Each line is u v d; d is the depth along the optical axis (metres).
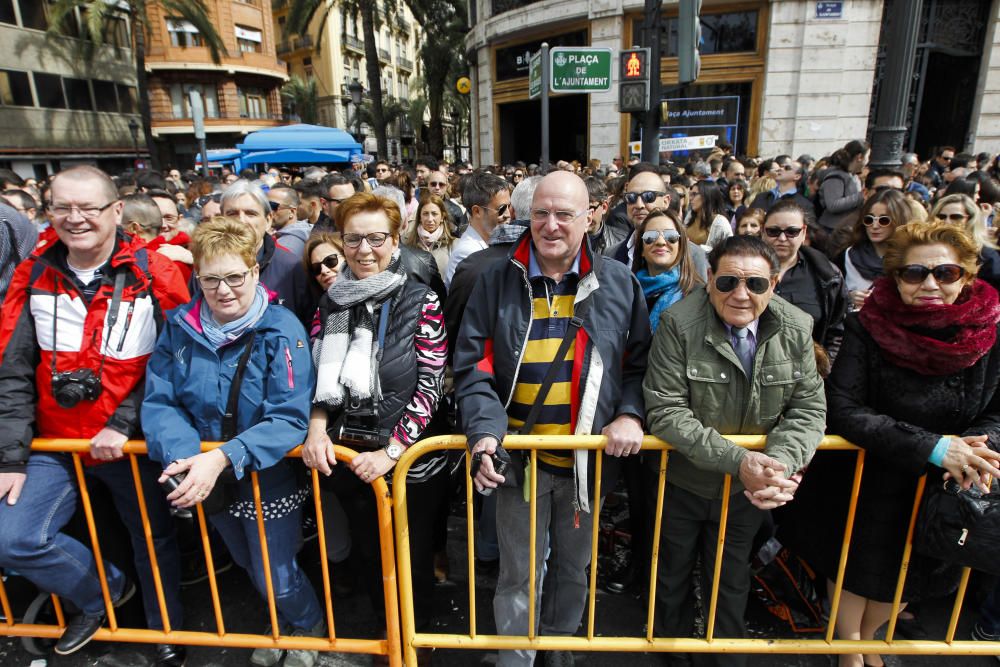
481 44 16.31
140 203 3.39
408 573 2.12
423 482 2.20
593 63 5.57
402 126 43.91
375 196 2.15
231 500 2.09
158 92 31.86
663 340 2.03
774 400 1.95
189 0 22.83
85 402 2.13
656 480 2.23
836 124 12.43
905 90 4.89
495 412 1.92
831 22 11.91
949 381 1.89
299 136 15.09
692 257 2.93
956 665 2.33
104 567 2.25
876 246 3.32
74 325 2.15
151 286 2.25
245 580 2.87
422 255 2.81
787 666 2.33
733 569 2.16
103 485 2.49
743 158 10.41
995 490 1.82
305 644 2.22
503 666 2.21
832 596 2.25
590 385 1.97
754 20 12.47
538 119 18.88
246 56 34.03
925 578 2.10
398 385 2.12
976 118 12.82
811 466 2.23
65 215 2.03
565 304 2.02
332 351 2.11
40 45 24.69
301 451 2.07
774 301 2.00
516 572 2.16
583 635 2.48
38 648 2.40
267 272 2.89
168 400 2.09
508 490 2.12
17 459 2.07
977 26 12.61
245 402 2.07
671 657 2.32
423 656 2.31
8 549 2.02
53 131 25.47
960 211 3.12
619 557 2.94
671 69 13.15
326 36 42.00
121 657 2.40
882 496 2.03
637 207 3.62
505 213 3.33
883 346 1.93
